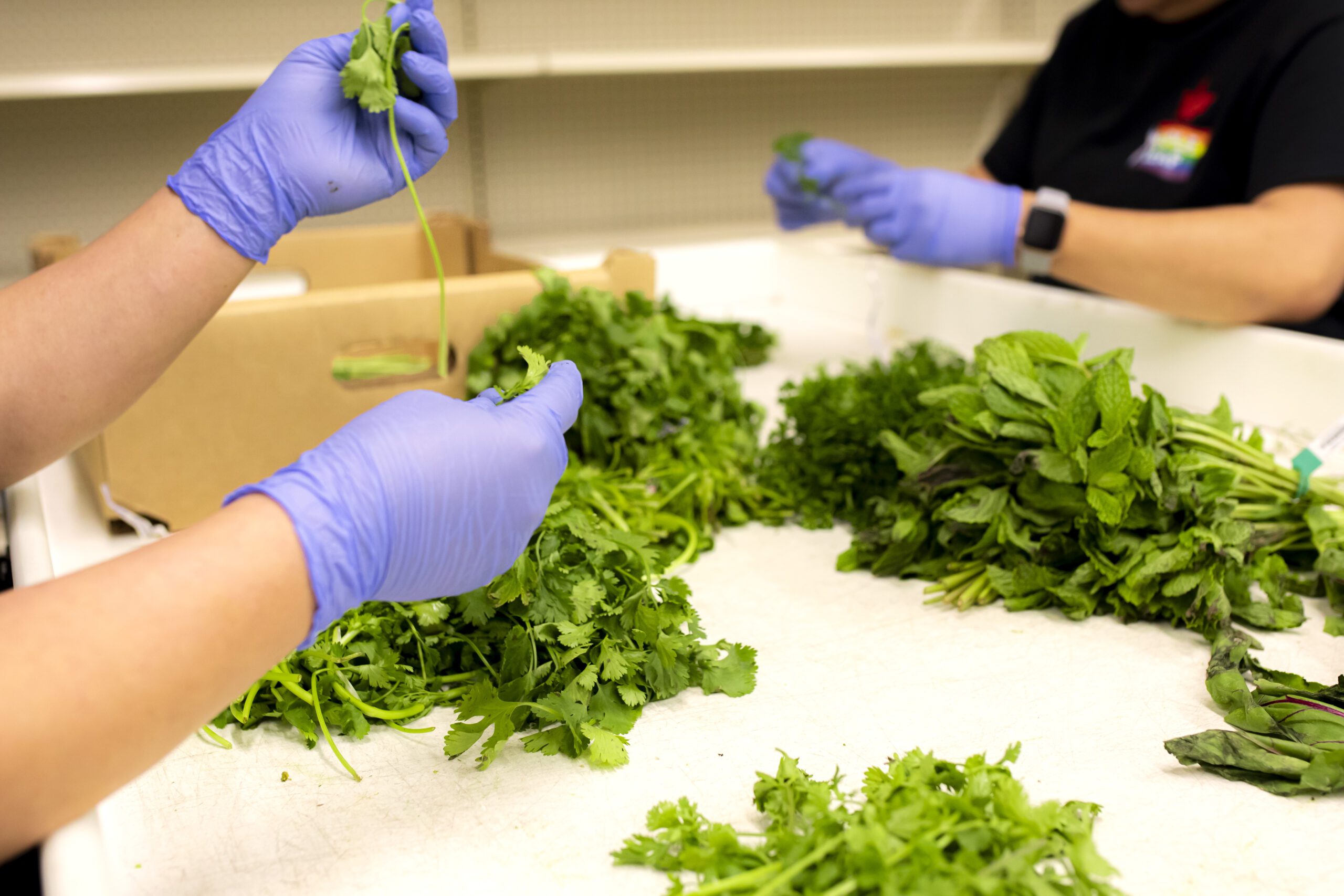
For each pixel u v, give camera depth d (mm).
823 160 1533
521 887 509
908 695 694
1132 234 1412
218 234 728
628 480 973
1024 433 805
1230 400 1262
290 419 960
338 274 1651
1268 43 1639
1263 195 1478
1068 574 823
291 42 2934
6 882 692
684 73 3383
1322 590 852
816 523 1013
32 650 404
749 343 1542
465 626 720
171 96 2793
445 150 815
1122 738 639
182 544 452
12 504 999
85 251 725
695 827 527
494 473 550
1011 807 501
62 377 696
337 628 680
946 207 1499
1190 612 758
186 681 427
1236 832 546
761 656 752
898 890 451
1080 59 2088
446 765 626
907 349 1397
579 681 633
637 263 1136
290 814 575
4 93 2066
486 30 3148
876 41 3666
